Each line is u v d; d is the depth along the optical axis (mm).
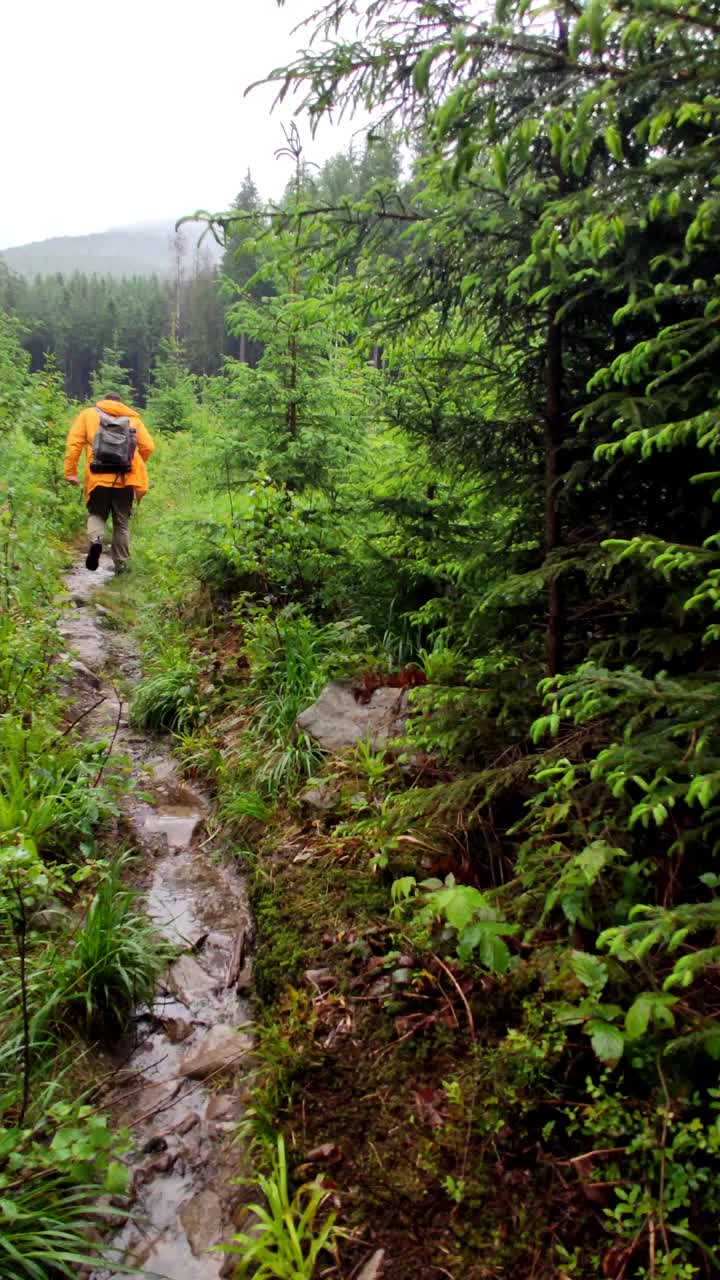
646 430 1964
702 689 1854
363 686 4652
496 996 2473
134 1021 2961
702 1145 1683
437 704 3232
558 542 2932
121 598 8375
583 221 2166
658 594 2676
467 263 2738
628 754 1903
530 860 2438
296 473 6215
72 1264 2049
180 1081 2674
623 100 1934
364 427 6520
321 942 3014
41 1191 2064
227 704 5480
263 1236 1944
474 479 3469
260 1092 2432
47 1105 2398
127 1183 2273
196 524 6980
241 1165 2318
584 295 2502
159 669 6129
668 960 2127
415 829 3285
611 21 1453
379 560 5469
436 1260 1841
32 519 6719
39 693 4773
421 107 2348
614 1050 1829
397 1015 2574
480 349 3223
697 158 1955
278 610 5898
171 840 4227
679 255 2355
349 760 4145
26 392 8461
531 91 2064
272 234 2877
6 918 3088
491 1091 2180
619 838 2320
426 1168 2053
